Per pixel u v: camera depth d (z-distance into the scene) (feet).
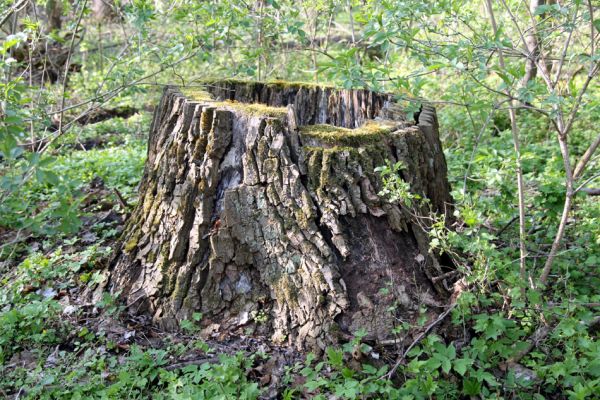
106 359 10.05
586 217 13.51
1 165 13.01
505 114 24.03
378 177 10.35
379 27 9.63
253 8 17.29
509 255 12.23
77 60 34.27
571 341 9.57
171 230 10.90
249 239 10.33
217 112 10.44
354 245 10.19
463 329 9.87
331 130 10.66
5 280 12.65
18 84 10.04
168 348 10.05
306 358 9.71
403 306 10.02
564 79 14.79
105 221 15.15
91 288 11.68
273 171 10.19
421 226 10.33
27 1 14.99
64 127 13.70
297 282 10.07
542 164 18.93
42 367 9.95
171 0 15.79
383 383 8.85
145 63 27.55
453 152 18.24
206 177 10.55
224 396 8.59
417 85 9.71
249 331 10.27
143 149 22.74
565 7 9.45
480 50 9.90
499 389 9.09
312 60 22.74
